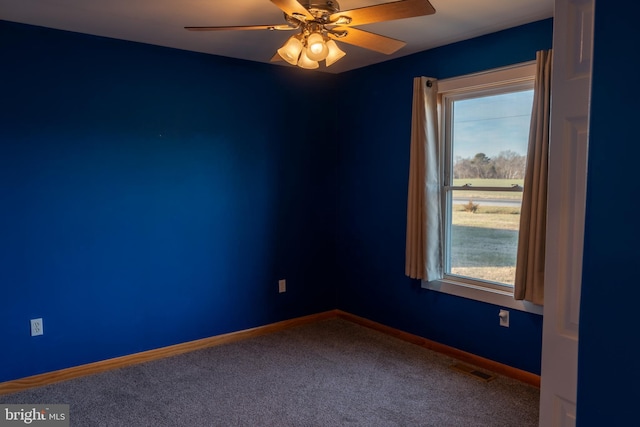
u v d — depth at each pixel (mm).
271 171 4316
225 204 4055
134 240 3609
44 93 3189
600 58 1019
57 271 3301
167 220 3756
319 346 3988
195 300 3934
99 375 3424
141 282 3656
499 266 3488
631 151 961
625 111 972
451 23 3141
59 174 3275
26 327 3201
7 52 3051
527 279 3113
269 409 2898
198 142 3875
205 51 3797
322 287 4738
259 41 3498
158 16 2961
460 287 3658
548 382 1569
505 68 3264
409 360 3678
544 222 2990
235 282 4152
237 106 4066
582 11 1402
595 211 1032
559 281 1514
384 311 4320
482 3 2783
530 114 3264
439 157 3760
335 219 4781
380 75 4199
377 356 3758
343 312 4762
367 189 4406
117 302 3557
